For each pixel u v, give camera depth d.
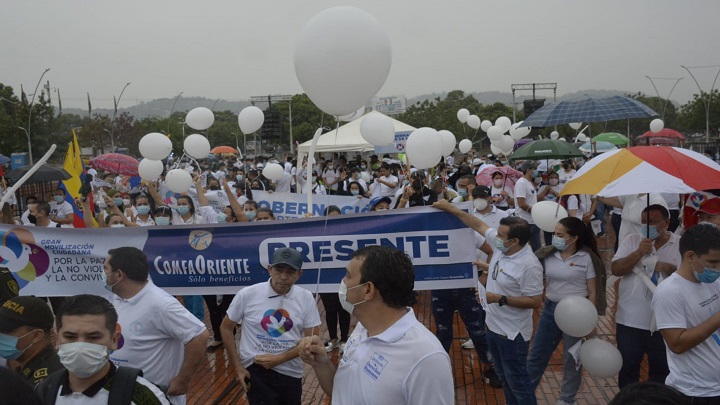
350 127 20.77
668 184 3.99
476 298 5.91
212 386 6.17
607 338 7.19
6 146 32.38
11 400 1.82
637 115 6.63
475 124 15.49
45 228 5.84
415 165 6.62
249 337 4.12
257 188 11.37
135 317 3.42
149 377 3.45
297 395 4.15
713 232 3.25
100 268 5.82
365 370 2.39
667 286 3.43
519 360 4.67
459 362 6.59
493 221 6.68
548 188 11.80
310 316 4.12
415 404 2.28
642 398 1.74
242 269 5.61
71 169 8.32
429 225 5.23
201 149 8.33
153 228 5.73
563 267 4.84
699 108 44.16
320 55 3.71
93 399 2.51
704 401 3.34
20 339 3.07
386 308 2.46
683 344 3.32
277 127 20.84
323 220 5.43
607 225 15.38
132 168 16.42
